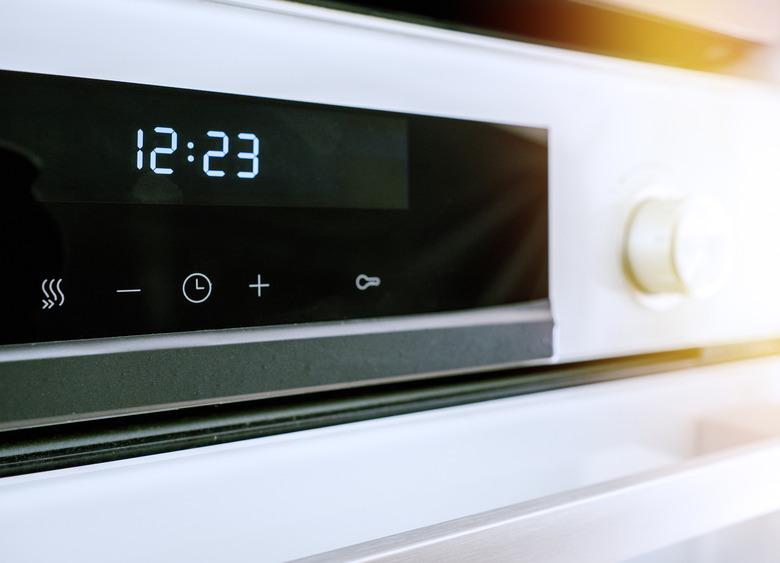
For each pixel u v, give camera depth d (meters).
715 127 0.37
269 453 0.25
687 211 0.32
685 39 0.38
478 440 0.30
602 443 0.33
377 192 0.27
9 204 0.21
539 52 0.31
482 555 0.22
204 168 0.24
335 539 0.26
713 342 0.38
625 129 0.34
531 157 0.31
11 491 0.21
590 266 0.33
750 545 0.41
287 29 0.25
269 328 0.25
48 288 0.21
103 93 0.22
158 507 0.23
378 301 0.27
